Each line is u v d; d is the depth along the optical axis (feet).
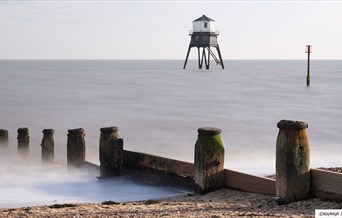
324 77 425.69
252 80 377.09
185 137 113.60
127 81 367.25
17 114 161.17
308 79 267.59
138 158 49.01
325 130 122.31
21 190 49.52
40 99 216.95
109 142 51.26
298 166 31.32
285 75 471.21
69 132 57.62
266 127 130.52
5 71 604.49
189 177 42.37
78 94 245.24
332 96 228.63
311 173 31.83
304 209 29.58
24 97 226.17
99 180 51.24
